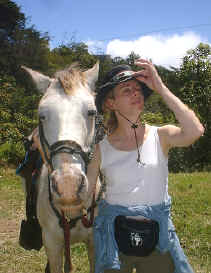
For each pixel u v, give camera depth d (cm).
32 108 1514
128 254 209
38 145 247
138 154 213
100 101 240
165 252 212
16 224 550
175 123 1245
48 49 2527
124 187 212
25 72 272
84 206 252
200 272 371
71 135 207
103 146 222
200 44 1280
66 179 193
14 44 2392
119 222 210
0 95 1411
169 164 1231
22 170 333
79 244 444
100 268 210
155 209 210
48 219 271
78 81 236
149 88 233
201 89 1262
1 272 382
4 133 1238
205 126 1238
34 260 413
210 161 1262
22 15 2567
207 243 430
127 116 222
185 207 580
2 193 745
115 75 230
